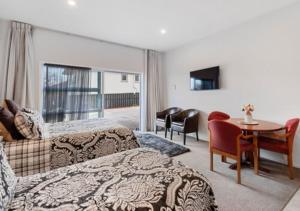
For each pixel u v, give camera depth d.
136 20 3.28
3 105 2.45
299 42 2.72
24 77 3.35
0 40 3.24
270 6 2.83
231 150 2.38
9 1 2.65
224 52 3.82
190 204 1.05
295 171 2.65
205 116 4.31
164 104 5.62
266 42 3.11
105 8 2.85
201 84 4.31
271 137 2.76
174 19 3.25
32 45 3.48
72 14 3.05
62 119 4.02
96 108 4.57
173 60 5.21
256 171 2.53
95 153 2.34
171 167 1.30
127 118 6.42
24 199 0.96
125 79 6.39
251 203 1.88
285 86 2.90
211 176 2.49
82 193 1.00
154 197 0.96
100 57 4.42
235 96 3.64
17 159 1.85
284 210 1.77
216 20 3.30
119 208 0.87
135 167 1.31
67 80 4.06
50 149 2.04
